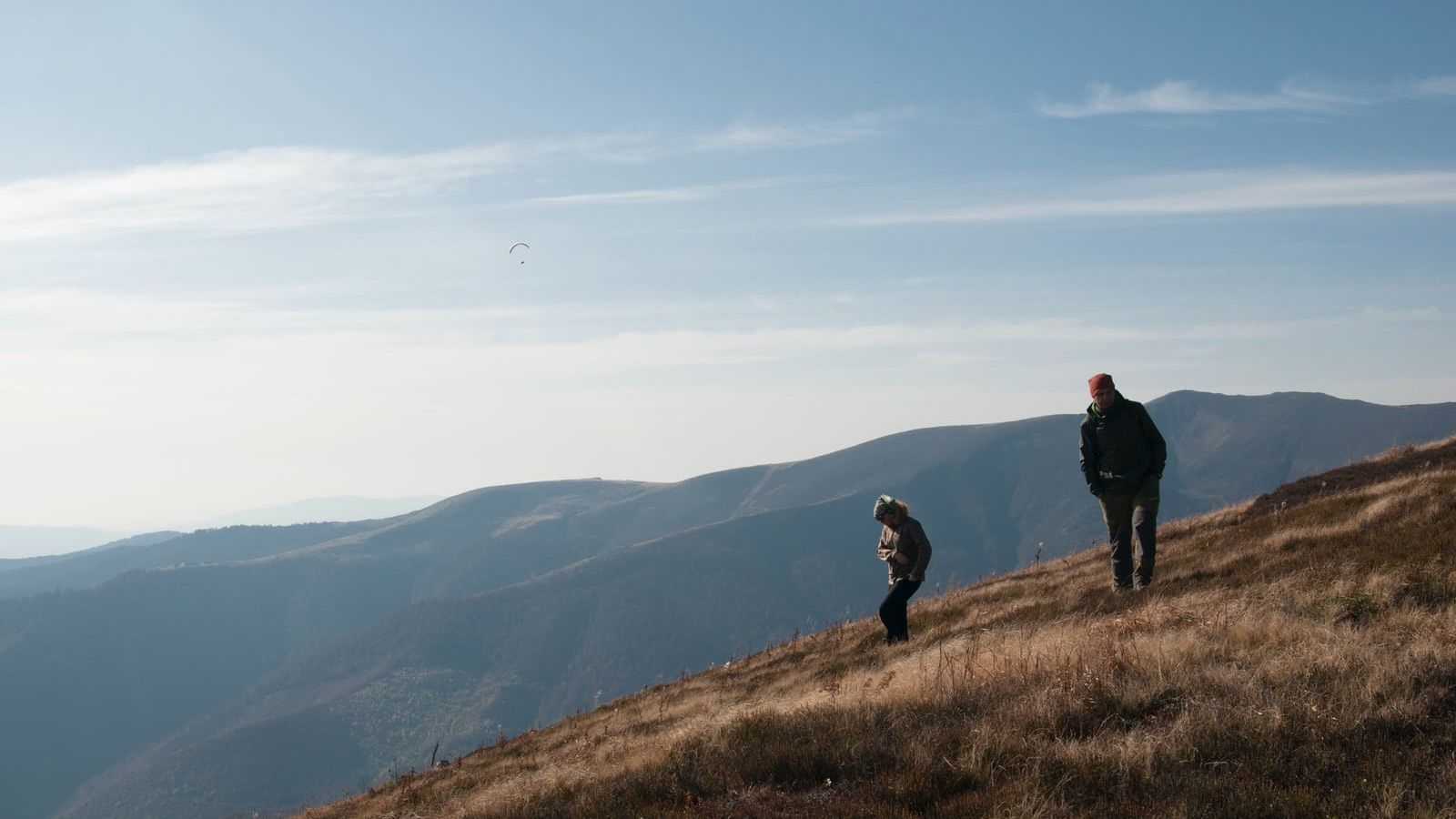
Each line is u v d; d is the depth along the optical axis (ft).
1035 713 23.24
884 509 48.62
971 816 18.48
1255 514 63.05
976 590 65.98
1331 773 18.34
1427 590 30.58
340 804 58.59
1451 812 16.24
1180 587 41.83
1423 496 45.34
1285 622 28.40
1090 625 35.35
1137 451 44.27
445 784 50.08
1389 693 21.04
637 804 23.49
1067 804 18.28
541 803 27.48
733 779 23.20
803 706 32.24
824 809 19.99
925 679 30.25
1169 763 19.45
